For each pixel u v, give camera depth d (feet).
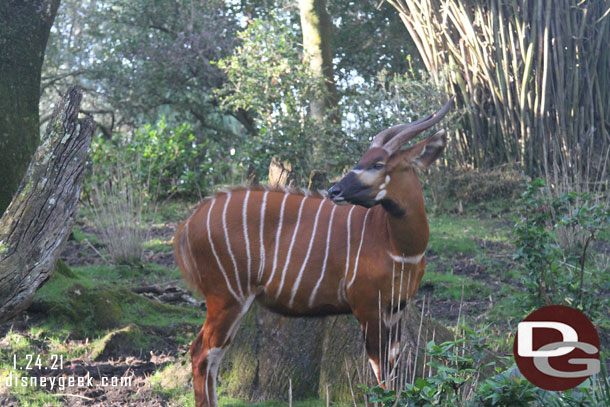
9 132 17.92
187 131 37.86
